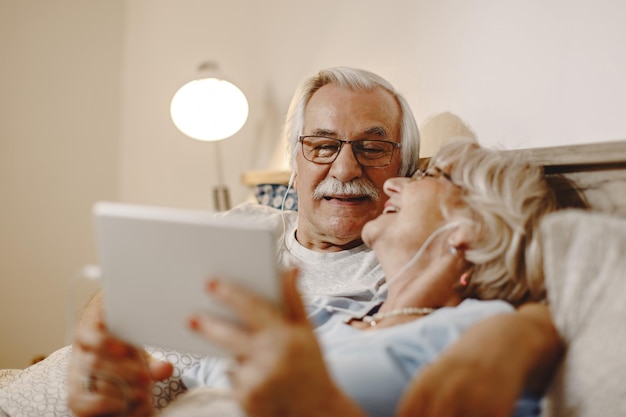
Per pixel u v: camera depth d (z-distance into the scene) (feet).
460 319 2.93
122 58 9.70
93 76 9.39
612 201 3.47
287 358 1.99
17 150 8.66
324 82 4.81
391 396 2.70
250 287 2.25
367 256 4.33
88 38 9.34
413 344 2.86
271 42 7.49
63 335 8.96
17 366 8.57
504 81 4.65
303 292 4.11
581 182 3.65
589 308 2.72
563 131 4.23
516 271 3.18
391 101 4.68
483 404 2.29
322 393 2.05
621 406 2.42
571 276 2.83
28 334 8.67
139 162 9.55
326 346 3.10
